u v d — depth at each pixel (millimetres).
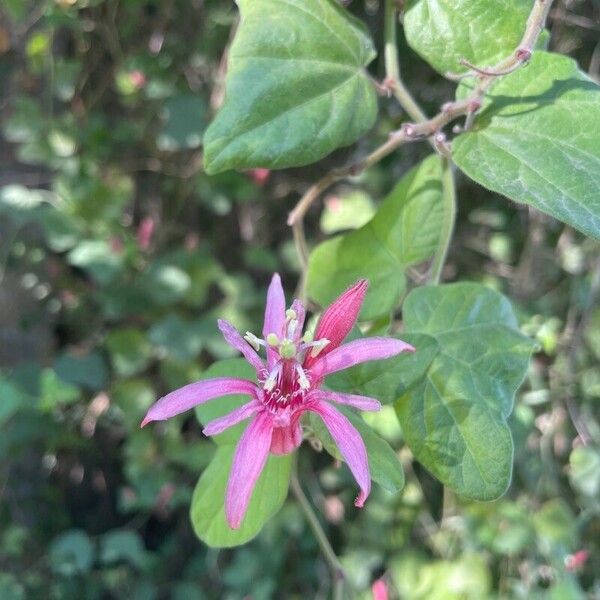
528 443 269
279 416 99
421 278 137
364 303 138
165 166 313
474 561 274
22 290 320
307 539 316
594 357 272
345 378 114
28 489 340
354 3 255
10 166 307
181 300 305
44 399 297
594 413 281
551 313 280
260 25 117
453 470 111
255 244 333
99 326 329
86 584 327
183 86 295
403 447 274
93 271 284
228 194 305
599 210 102
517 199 106
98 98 304
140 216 326
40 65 280
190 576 338
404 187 139
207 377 121
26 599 317
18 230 311
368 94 124
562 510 263
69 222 290
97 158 301
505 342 118
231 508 95
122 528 346
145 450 312
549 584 274
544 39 122
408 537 291
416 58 259
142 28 293
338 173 141
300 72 117
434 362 117
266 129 114
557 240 284
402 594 279
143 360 303
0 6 275
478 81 113
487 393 114
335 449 105
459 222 302
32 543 333
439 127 120
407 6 122
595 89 109
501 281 303
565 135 108
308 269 143
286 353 101
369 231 141
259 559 307
